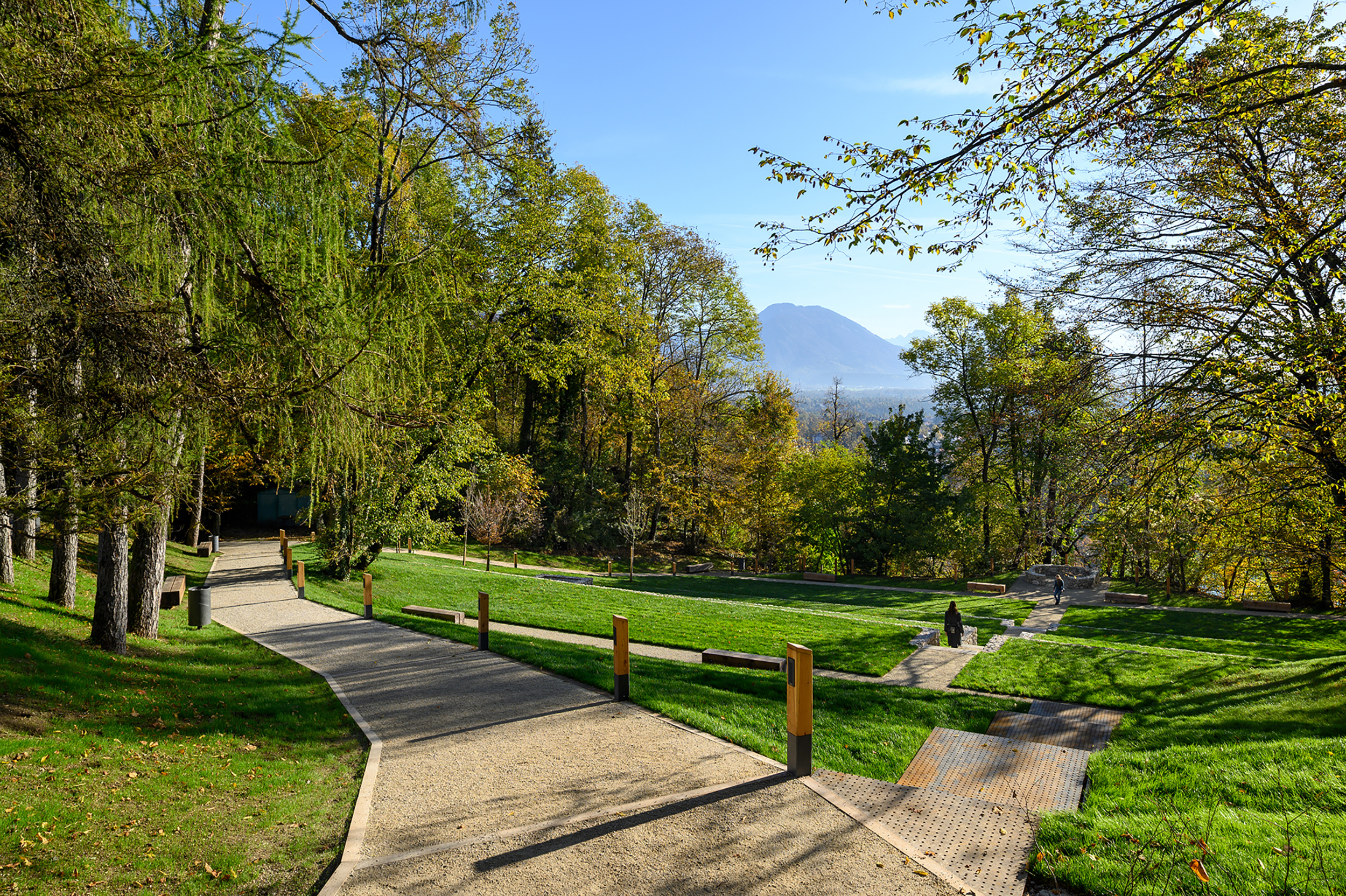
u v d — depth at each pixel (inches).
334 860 198.8
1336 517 524.4
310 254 215.9
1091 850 188.4
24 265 169.0
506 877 182.9
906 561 1510.8
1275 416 377.4
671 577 1369.3
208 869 192.5
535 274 867.4
